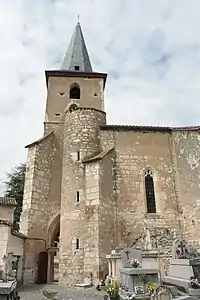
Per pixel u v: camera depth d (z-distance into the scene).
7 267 10.10
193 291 8.04
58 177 18.97
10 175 27.17
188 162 16.97
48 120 21.45
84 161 15.93
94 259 13.31
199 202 15.69
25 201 17.19
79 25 30.16
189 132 17.53
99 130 18.08
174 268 10.17
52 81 23.39
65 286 13.58
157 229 15.85
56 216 17.75
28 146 18.83
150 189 17.19
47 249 16.34
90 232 13.98
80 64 25.80
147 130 18.39
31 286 13.91
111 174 16.59
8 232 13.09
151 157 17.70
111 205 15.64
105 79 24.66
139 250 11.84
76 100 22.88
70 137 17.73
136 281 9.10
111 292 8.67
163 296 7.45
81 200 15.59
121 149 17.64
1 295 7.34
